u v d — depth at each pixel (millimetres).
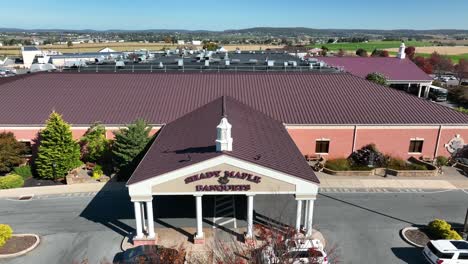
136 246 27031
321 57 92250
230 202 34031
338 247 27453
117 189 37562
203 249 26781
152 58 71562
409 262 25984
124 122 42281
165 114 43656
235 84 49688
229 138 25719
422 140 43281
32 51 144125
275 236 21984
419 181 39344
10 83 49688
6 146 39250
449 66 120875
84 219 31812
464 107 78125
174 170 25688
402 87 85188
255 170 25781
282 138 34969
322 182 38750
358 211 32781
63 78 51031
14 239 28656
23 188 38062
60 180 40375
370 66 86375
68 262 26125
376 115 43594
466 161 42844
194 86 49125
